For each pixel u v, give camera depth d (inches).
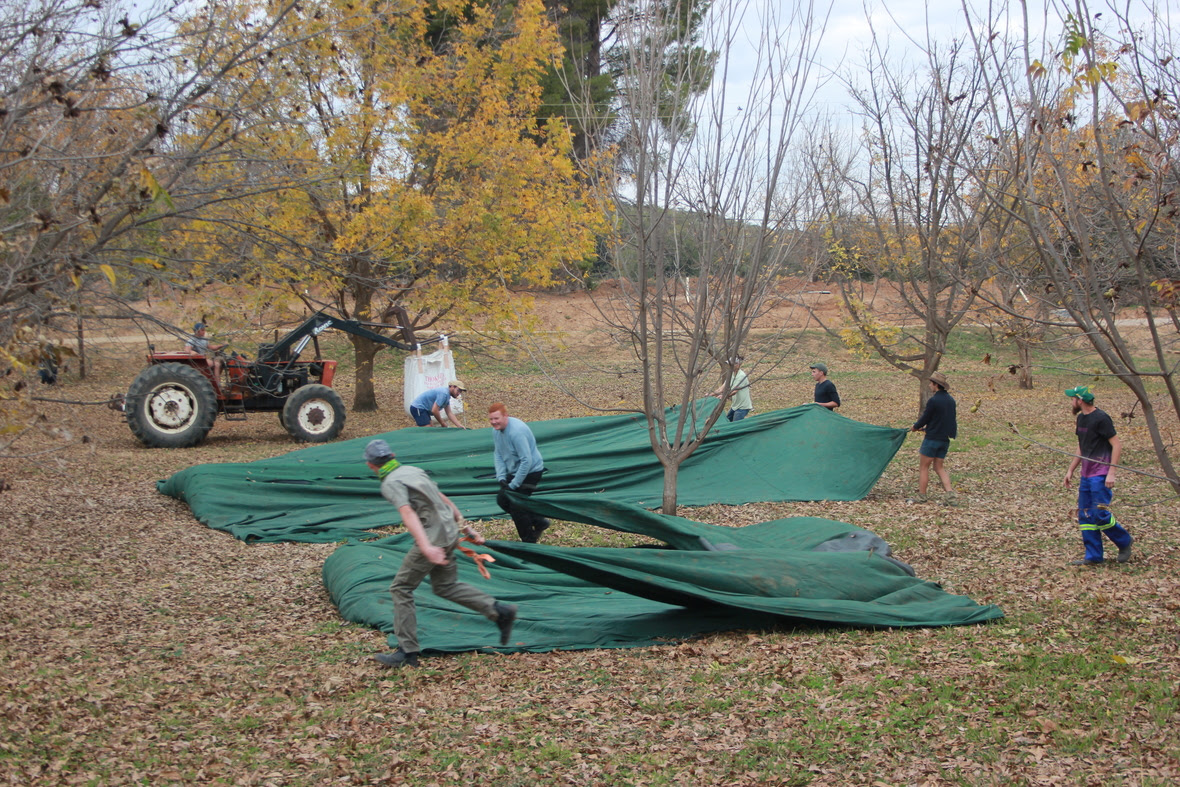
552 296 1526.8
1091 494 325.7
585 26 1112.2
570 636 255.8
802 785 167.3
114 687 215.2
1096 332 204.5
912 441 671.8
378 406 949.8
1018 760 173.6
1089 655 230.7
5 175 243.6
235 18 272.4
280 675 226.8
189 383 655.1
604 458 491.8
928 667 226.7
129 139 256.7
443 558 231.5
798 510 442.9
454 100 792.9
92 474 537.6
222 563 352.2
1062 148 249.4
